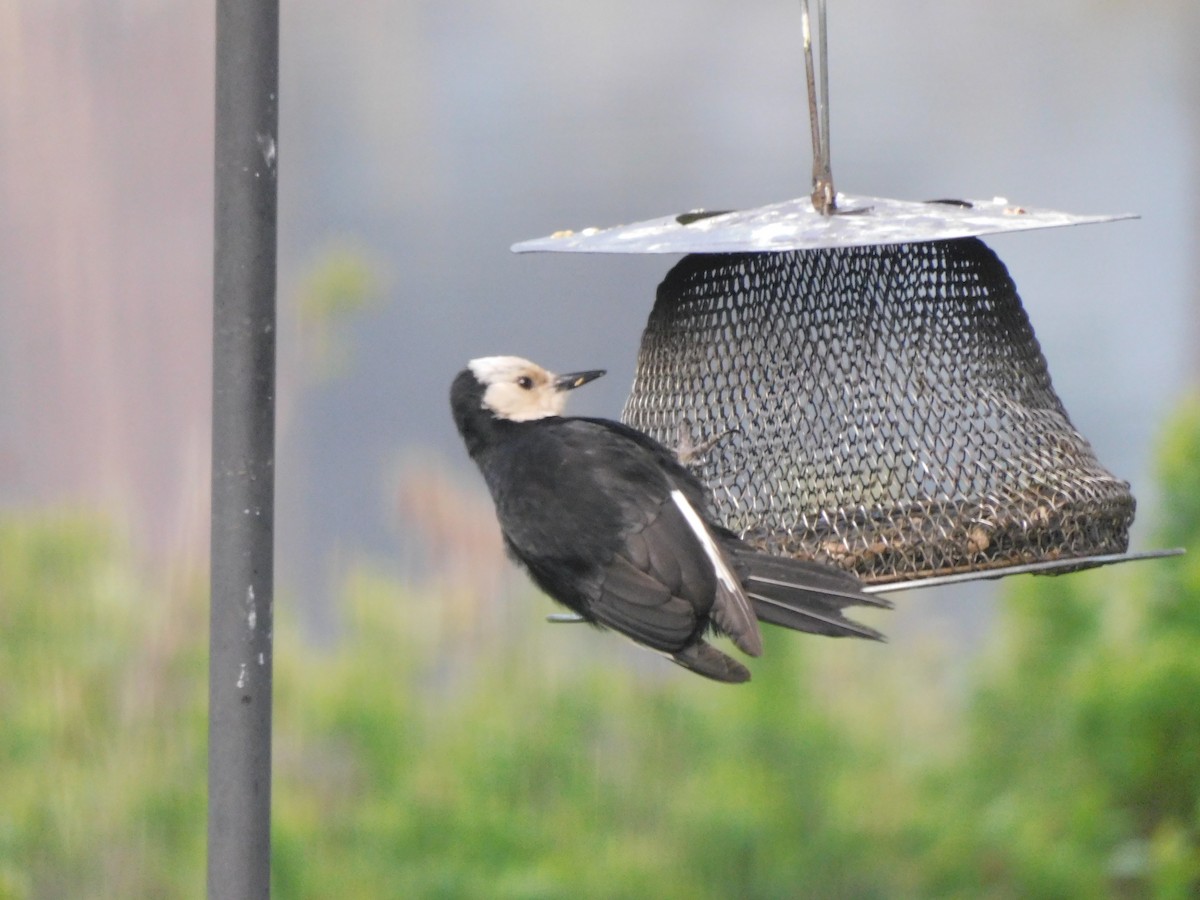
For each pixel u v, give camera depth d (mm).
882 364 9211
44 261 22375
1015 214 8562
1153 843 11938
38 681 13898
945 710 13938
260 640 7148
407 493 16766
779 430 9188
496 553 16031
